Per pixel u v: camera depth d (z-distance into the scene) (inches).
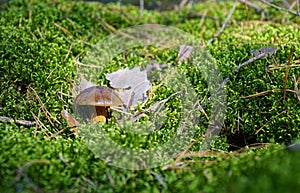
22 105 26.6
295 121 25.3
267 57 27.8
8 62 28.1
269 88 26.5
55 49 29.8
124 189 21.6
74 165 22.4
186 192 21.2
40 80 27.3
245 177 21.1
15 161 22.2
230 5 37.0
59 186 21.6
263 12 34.9
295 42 29.4
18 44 29.4
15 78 27.5
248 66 27.6
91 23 33.7
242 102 26.6
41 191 21.4
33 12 33.1
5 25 31.3
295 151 21.9
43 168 22.0
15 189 21.4
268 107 26.2
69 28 32.5
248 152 23.9
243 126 26.3
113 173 22.2
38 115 26.0
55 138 25.0
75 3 35.4
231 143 26.6
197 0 39.2
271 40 30.3
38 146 23.1
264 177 20.6
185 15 36.7
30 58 28.6
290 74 26.8
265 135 25.8
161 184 21.9
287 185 19.9
